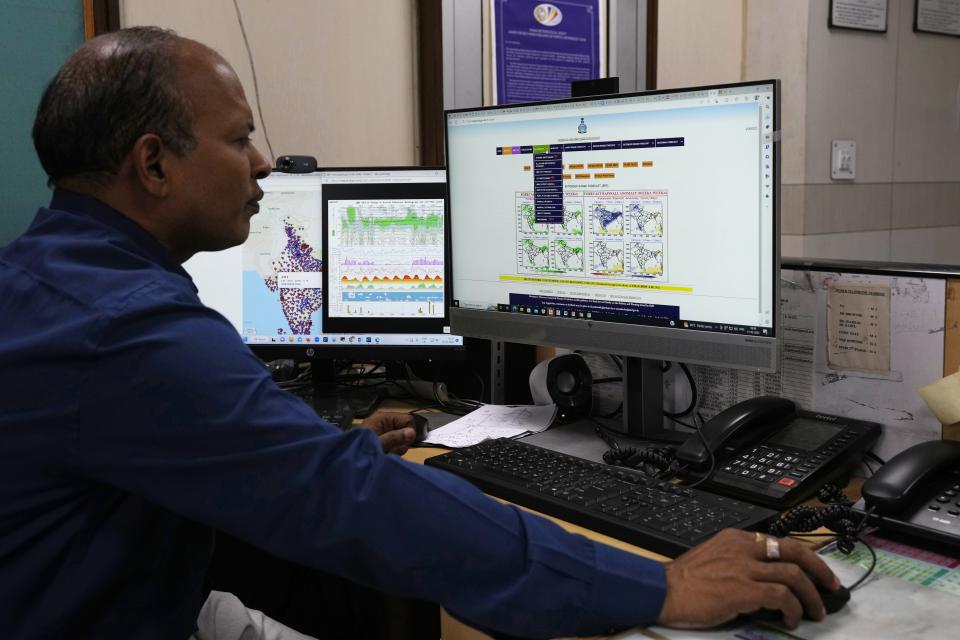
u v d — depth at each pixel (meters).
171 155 0.88
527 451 1.28
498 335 1.54
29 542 0.81
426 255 1.67
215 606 1.23
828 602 0.81
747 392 1.41
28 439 0.77
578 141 1.38
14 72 1.79
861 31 2.92
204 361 0.78
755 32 2.90
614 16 2.54
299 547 0.78
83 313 0.78
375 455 0.81
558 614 0.80
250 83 2.05
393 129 2.26
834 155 2.91
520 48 2.38
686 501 1.07
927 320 1.19
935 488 1.02
